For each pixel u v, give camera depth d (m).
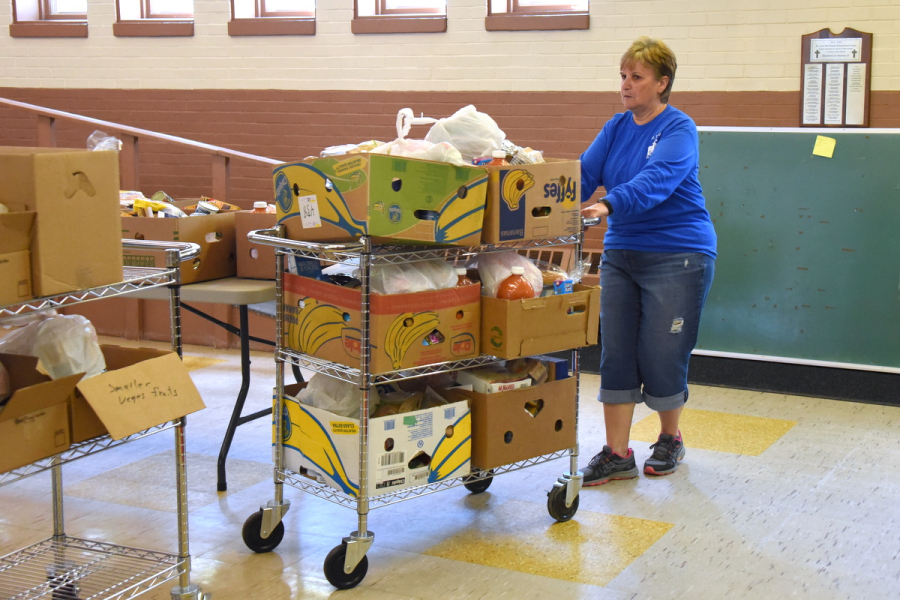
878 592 2.56
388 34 5.84
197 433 3.99
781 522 3.04
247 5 6.21
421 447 2.62
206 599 2.47
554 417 2.92
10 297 1.95
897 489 3.35
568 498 3.02
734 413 4.34
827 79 4.98
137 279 2.25
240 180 6.27
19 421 1.98
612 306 3.33
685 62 5.24
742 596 2.53
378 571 2.67
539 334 2.75
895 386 4.51
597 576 2.64
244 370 3.35
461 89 5.74
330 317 2.61
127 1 6.49
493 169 2.62
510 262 2.74
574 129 5.54
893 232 4.43
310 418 2.68
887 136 4.39
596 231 5.55
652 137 3.18
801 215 4.58
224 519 3.06
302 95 6.08
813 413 4.35
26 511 3.12
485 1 5.62
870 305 4.51
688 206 3.24
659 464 3.47
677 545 2.86
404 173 2.42
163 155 6.43
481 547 2.84
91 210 2.11
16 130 6.75
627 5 5.32
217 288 3.31
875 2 4.85
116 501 3.22
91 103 6.56
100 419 2.08
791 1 5.00
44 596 2.46
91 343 2.27
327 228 2.55
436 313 2.58
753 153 4.63
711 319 4.83
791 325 4.67
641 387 3.49
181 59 6.31
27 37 6.64
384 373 2.49
